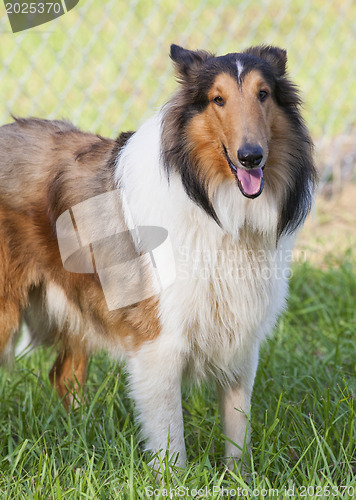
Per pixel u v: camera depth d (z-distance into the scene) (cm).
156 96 923
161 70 1044
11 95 978
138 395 414
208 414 487
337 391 486
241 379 433
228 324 406
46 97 977
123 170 414
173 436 410
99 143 450
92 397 493
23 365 545
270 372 523
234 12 1174
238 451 427
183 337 401
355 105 1011
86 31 1047
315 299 641
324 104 1064
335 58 1177
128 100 910
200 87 376
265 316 418
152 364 407
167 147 385
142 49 1071
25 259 448
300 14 1127
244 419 434
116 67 1032
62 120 486
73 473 385
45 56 1022
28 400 484
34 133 460
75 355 498
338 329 596
